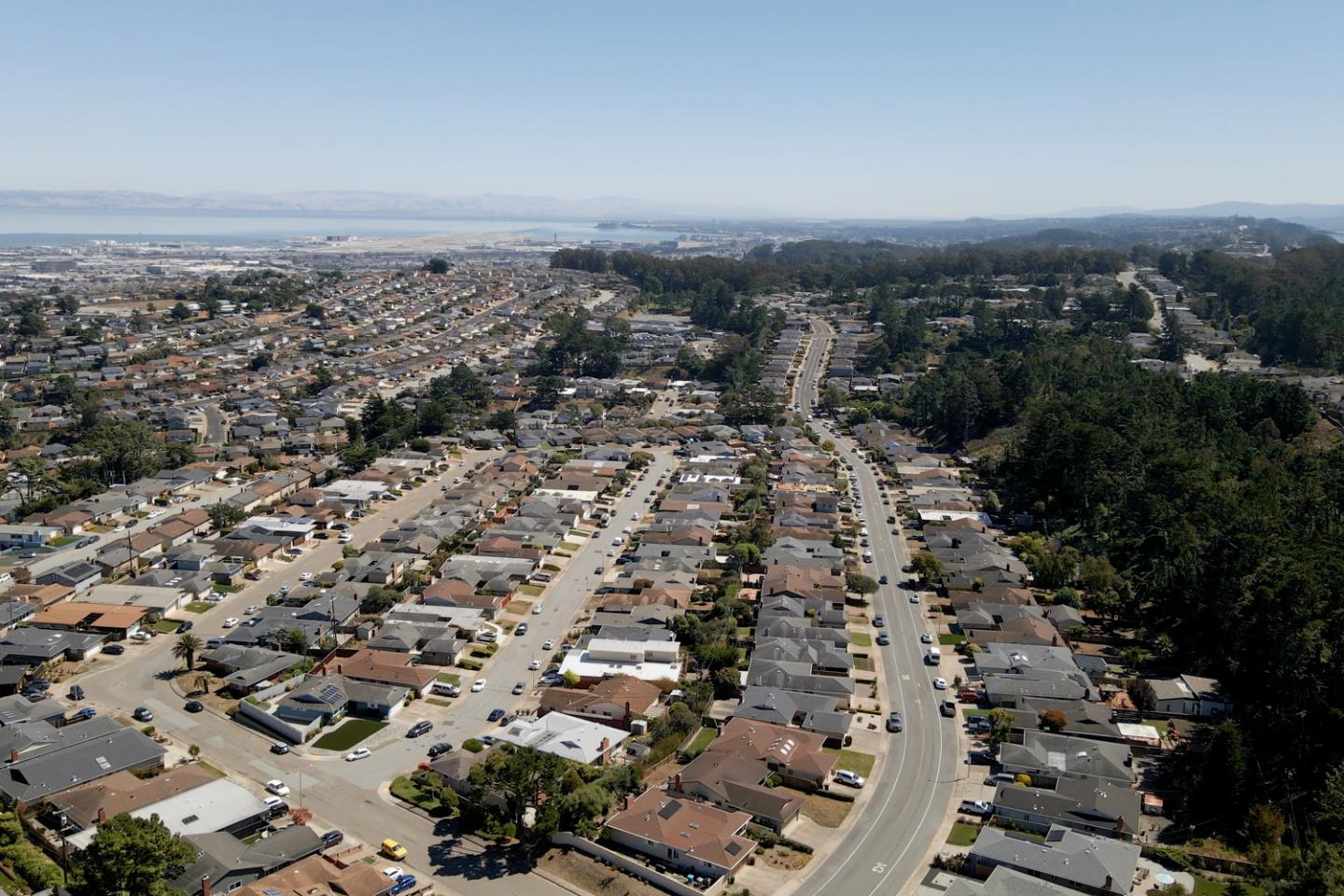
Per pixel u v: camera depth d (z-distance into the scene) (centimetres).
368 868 7319
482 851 7825
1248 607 10294
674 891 7319
